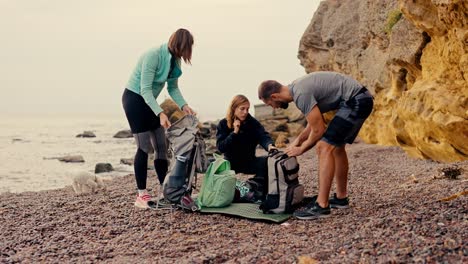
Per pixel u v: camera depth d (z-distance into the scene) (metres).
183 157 5.90
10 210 6.61
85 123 81.81
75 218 5.84
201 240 4.63
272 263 3.71
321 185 5.18
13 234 5.19
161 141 6.45
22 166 18.11
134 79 6.19
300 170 10.26
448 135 8.34
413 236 4.00
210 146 18.94
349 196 6.49
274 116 25.19
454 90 8.34
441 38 8.82
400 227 4.36
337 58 18.23
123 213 5.99
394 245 3.82
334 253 3.83
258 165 6.38
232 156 6.36
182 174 5.91
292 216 5.39
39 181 13.82
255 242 4.45
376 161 11.02
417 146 9.96
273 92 5.06
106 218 5.77
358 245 3.93
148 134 6.28
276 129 23.75
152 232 5.06
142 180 6.30
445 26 8.28
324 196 5.19
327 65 19.97
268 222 5.26
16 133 47.03
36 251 4.46
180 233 4.97
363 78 15.98
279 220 5.19
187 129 5.98
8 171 16.41
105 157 21.83
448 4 7.52
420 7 8.96
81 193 8.20
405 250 3.65
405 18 10.47
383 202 5.79
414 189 6.52
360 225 4.68
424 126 9.13
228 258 3.96
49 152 24.78
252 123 6.34
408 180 7.68
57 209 6.51
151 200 6.31
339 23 18.23
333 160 5.14
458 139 8.23
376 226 4.49
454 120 8.04
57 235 5.04
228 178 5.88
